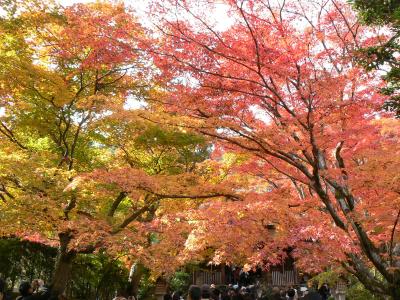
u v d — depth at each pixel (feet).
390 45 23.70
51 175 33.09
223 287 45.37
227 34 23.61
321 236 22.38
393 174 21.84
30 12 36.52
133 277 55.62
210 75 24.13
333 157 31.96
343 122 26.12
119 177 26.84
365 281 26.14
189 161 41.98
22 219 32.14
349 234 25.66
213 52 22.94
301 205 27.63
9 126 42.19
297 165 26.89
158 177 29.48
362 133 26.35
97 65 26.48
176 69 24.11
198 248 24.58
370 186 23.45
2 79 35.99
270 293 34.50
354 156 28.25
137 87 37.29
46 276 50.67
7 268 48.01
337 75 25.85
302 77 23.18
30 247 49.26
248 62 23.31
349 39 28.32
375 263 25.17
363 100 23.79
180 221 27.35
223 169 38.93
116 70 37.83
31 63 37.04
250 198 26.25
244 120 26.58
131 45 24.22
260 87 24.88
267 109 26.94
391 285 24.75
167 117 25.62
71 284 52.90
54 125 42.01
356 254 26.94
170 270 27.37
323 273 38.06
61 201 33.60
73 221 31.35
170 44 23.17
